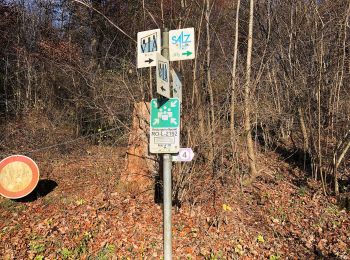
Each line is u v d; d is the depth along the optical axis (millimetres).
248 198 5910
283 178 7340
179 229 4570
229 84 5910
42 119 9867
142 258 4023
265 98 8992
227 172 5910
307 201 6246
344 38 6684
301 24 8609
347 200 6109
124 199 5223
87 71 8117
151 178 5469
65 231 4410
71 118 9961
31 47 11797
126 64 7074
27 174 5102
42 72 11180
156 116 2877
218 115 5246
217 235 4590
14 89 11125
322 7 7625
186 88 5293
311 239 5004
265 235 4930
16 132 8891
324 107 7516
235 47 5875
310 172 7766
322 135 8023
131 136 5516
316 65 7277
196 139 5004
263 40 8625
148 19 6391
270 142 9352
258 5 8930
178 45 3047
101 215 4754
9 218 4762
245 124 6152
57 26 12586
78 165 6875
